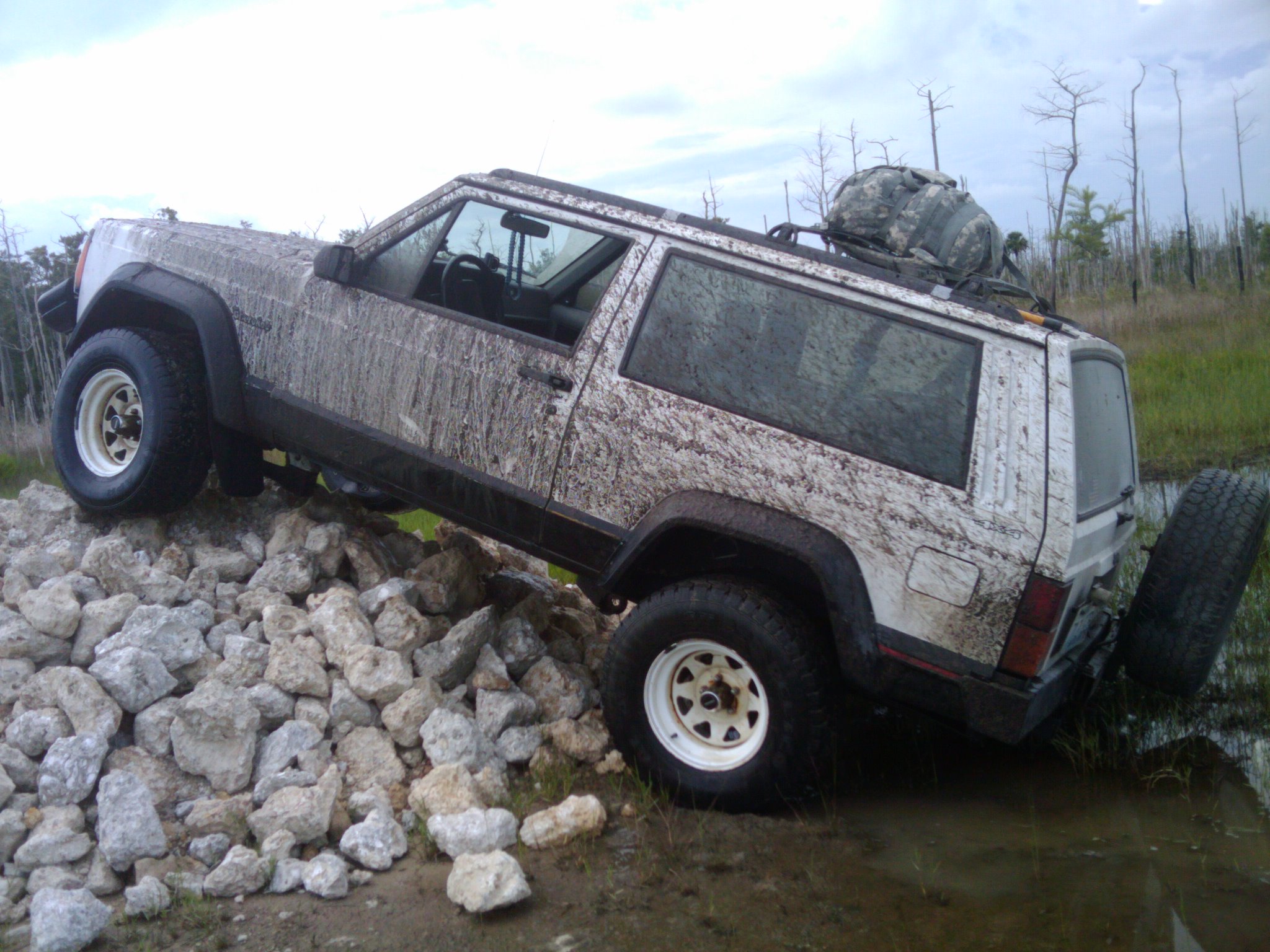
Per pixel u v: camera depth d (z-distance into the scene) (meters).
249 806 3.61
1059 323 3.73
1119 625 4.36
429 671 4.33
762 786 3.75
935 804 4.05
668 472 3.98
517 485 4.26
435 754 3.96
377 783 3.87
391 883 3.36
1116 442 4.35
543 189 4.52
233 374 4.91
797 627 3.72
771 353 3.93
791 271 3.96
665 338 4.09
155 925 3.09
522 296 4.81
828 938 3.03
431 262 4.63
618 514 4.07
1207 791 4.09
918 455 3.66
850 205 4.71
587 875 3.41
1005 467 3.55
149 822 3.37
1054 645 3.63
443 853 3.53
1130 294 24.08
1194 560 4.15
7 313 23.78
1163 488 8.35
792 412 3.86
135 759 3.67
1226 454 9.78
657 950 2.97
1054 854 3.57
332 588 4.62
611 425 4.09
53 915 2.89
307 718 4.02
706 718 3.94
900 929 3.07
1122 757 4.44
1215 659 4.25
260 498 5.46
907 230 4.57
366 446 4.63
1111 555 4.13
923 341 3.74
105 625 4.15
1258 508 4.21
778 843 3.64
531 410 4.23
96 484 5.05
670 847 3.59
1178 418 11.20
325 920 3.13
